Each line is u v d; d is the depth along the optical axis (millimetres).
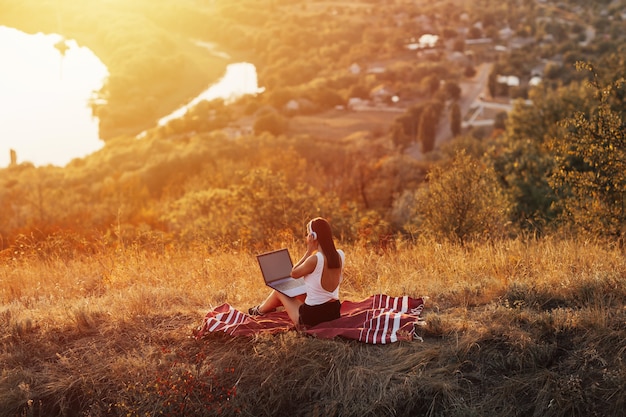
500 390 4715
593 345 4934
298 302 5570
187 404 4809
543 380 4719
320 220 5445
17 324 5828
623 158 10242
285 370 5035
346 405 4754
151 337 5648
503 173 17156
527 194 16188
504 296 5996
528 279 6453
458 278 6848
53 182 54000
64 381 5090
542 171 16562
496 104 176375
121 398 4934
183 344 5469
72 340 5730
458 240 10227
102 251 10320
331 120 157750
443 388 4703
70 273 8672
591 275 6305
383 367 4953
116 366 5156
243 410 4809
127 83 164375
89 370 5199
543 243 8586
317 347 5141
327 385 4906
